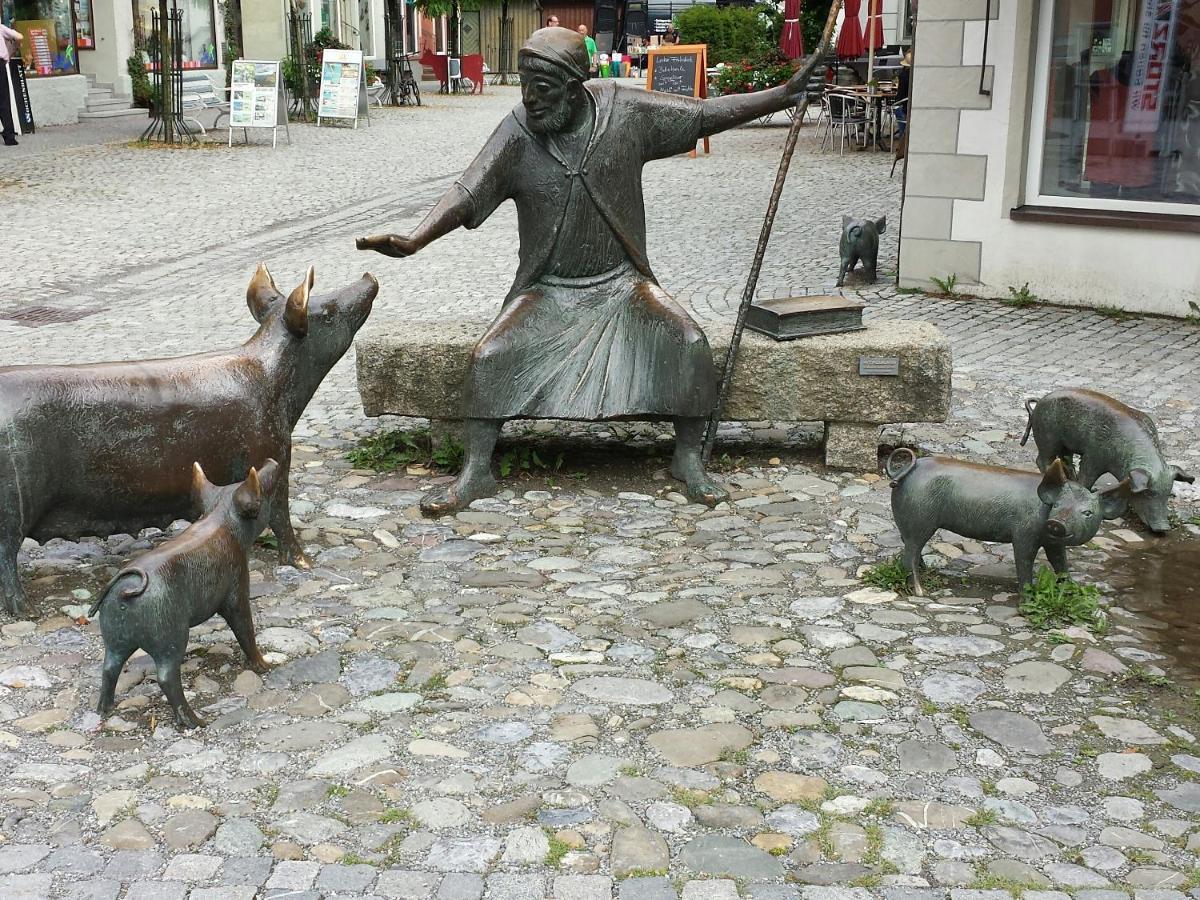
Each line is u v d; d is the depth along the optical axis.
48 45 27.19
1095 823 3.64
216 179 19.48
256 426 5.28
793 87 6.55
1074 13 10.70
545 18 64.69
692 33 40.31
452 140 25.95
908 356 6.51
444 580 5.41
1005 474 5.08
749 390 6.64
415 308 11.06
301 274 12.64
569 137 6.36
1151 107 10.61
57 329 10.38
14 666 4.59
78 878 3.37
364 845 3.52
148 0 29.89
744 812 3.66
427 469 6.90
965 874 3.38
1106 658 4.66
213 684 4.47
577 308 6.47
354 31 41.75
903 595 5.24
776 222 15.61
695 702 4.32
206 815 3.65
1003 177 11.09
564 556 5.69
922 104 11.23
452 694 4.39
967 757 3.99
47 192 17.73
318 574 5.46
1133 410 5.95
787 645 4.76
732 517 6.17
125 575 4.06
